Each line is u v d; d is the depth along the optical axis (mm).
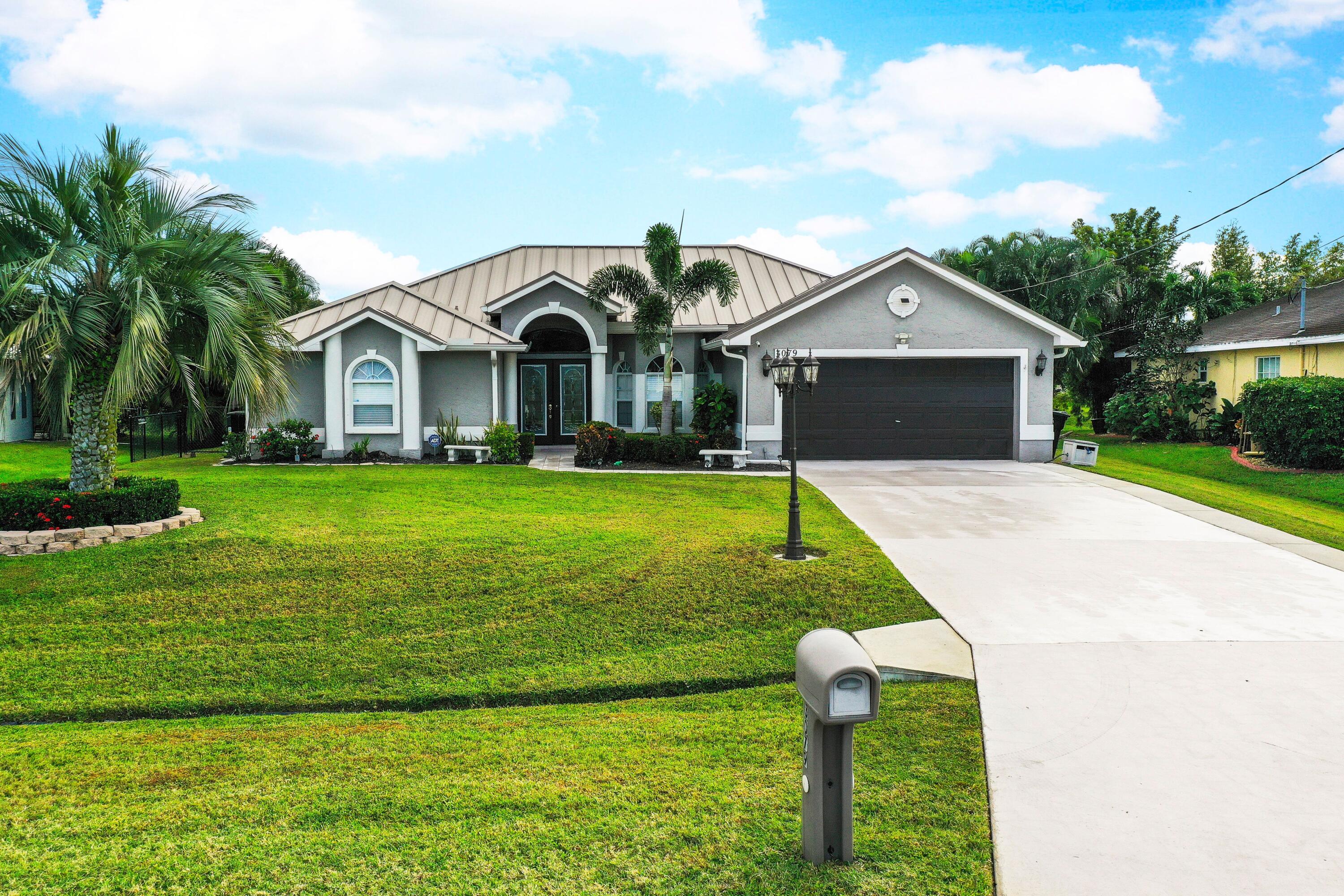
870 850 4141
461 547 10078
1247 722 5656
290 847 4215
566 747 5594
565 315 20344
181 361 11164
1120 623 7738
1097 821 4441
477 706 6855
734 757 5363
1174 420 24484
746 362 18672
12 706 6648
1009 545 10750
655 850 4160
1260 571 9547
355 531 10828
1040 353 18906
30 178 10289
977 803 4633
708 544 10438
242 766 5352
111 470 11016
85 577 9141
